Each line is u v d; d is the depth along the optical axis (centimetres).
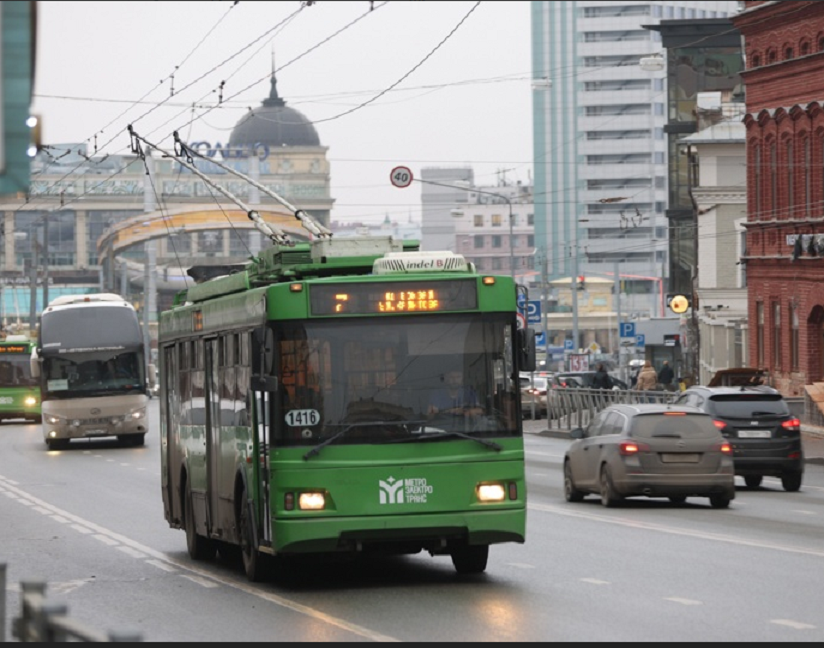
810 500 5759
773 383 11538
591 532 4459
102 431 10281
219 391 3688
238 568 3819
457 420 3216
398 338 3222
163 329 4481
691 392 6512
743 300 15438
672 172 19162
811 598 3019
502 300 3266
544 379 13812
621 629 2620
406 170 12219
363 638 2555
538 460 8300
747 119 11794
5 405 14838
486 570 3553
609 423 5494
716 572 3462
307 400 3184
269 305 3198
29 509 5828
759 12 11556
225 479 3619
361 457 3172
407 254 3325
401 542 3222
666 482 5234
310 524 3145
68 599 3244
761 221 11669
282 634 2633
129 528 5031
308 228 4753
